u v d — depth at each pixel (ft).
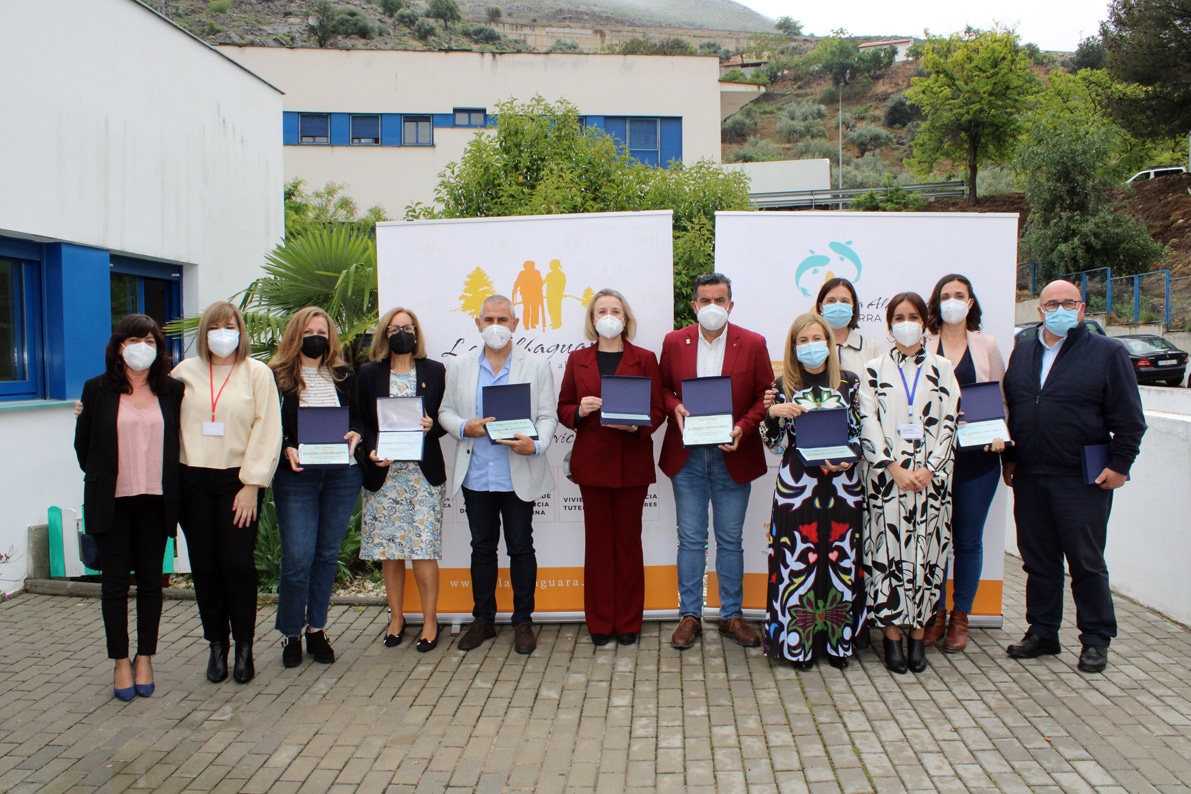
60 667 13.29
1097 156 76.18
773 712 11.27
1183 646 13.60
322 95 75.51
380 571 18.79
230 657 13.53
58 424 18.89
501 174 26.91
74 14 19.22
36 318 19.01
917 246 14.39
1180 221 78.38
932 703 11.48
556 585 15.05
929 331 13.43
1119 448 12.09
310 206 62.03
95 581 18.65
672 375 13.53
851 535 12.47
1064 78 124.06
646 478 13.50
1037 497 12.91
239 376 12.36
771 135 225.15
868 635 13.37
